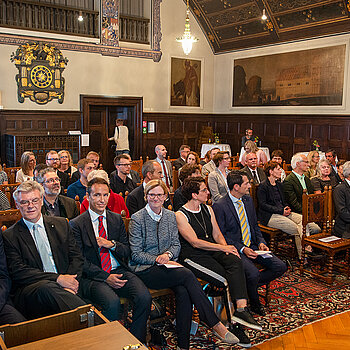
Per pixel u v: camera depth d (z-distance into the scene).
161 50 13.02
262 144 12.80
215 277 3.81
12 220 3.93
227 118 13.91
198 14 13.44
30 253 3.21
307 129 11.46
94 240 3.54
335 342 3.69
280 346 3.62
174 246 3.83
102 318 2.30
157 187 3.72
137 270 3.65
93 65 11.80
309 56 11.14
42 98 11.01
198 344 3.69
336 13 10.14
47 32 10.89
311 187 6.00
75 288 3.16
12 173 6.55
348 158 10.50
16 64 10.53
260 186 5.69
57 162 6.41
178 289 3.47
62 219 3.44
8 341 2.12
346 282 5.10
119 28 12.28
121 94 12.40
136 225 3.73
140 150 12.95
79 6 11.63
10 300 3.12
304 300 4.56
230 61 13.60
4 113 10.45
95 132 12.52
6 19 10.46
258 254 4.24
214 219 4.26
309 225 5.64
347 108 10.41
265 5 11.35
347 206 5.34
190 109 13.93
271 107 12.41
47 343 1.97
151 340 3.60
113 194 4.69
